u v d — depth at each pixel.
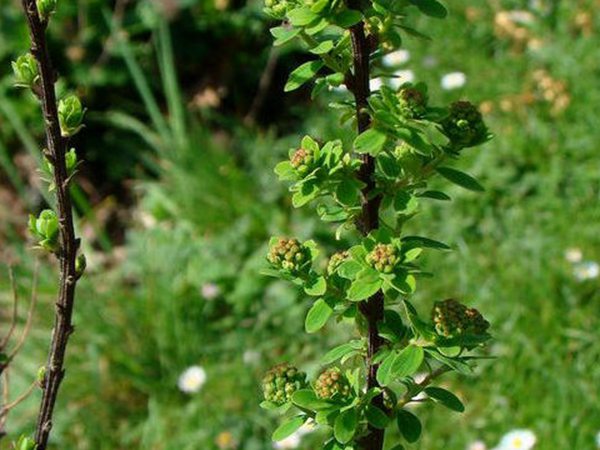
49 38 1.25
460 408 0.44
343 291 0.44
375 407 0.44
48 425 0.43
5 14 1.24
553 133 1.03
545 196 0.97
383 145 0.41
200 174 1.10
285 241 0.43
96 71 1.25
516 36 1.17
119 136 1.26
